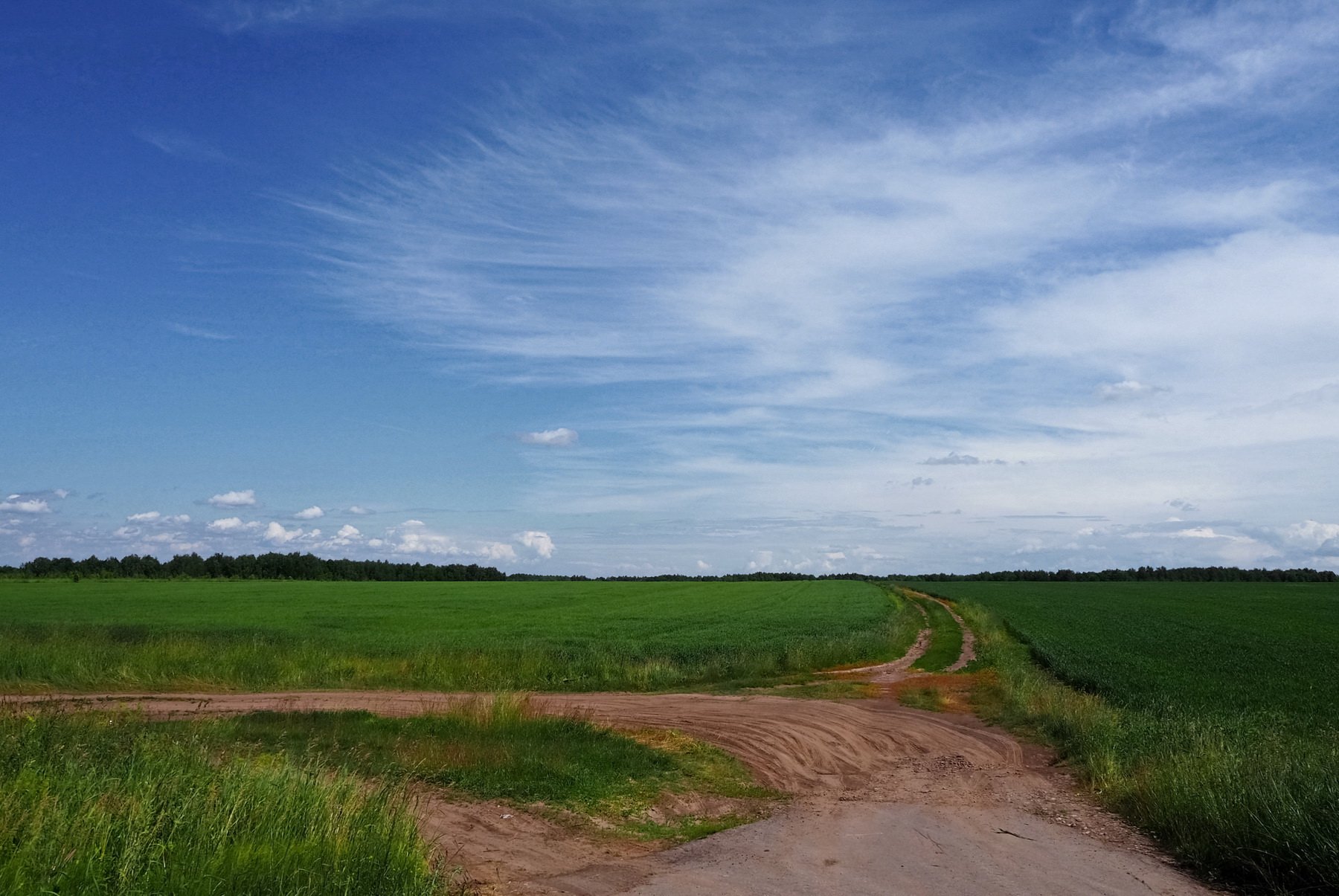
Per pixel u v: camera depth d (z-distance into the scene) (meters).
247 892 5.77
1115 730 14.42
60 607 48.91
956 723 18.34
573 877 7.89
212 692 20.78
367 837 6.75
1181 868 8.55
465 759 11.74
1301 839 7.77
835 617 47.84
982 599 79.75
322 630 37.25
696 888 7.62
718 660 27.19
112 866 5.79
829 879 7.97
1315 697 20.47
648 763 12.75
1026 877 8.07
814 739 16.02
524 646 29.75
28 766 7.73
